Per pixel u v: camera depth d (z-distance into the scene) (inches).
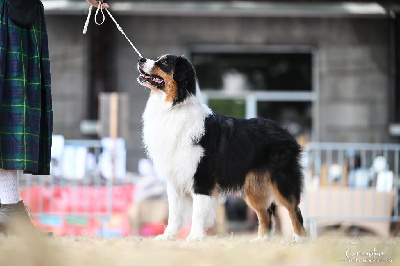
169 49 821.2
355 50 820.0
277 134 343.6
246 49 824.3
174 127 307.9
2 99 239.9
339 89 820.0
